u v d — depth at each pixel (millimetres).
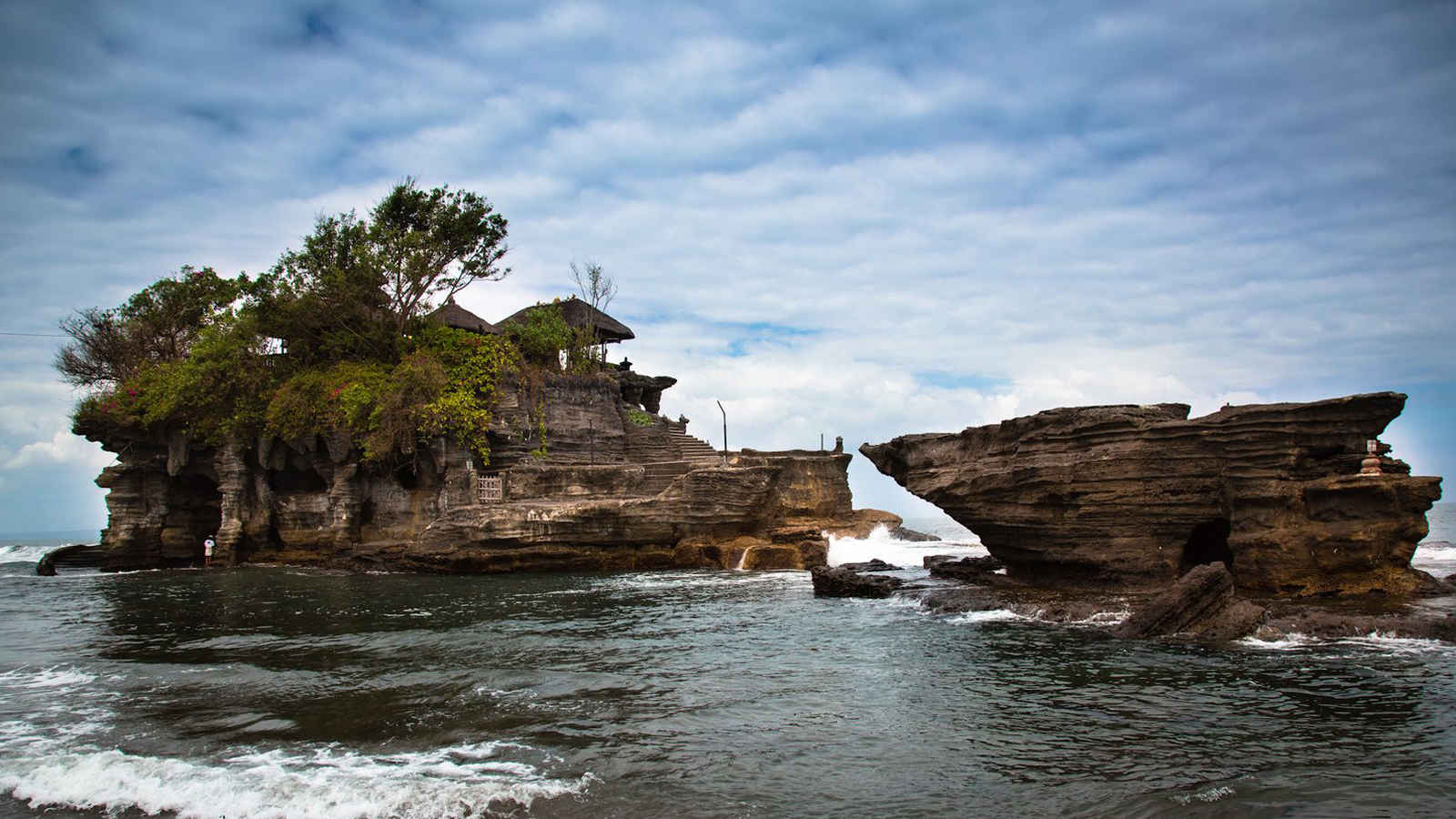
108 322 54219
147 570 47469
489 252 53406
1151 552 25531
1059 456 27047
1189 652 18062
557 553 39531
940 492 30453
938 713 14164
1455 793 10297
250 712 14844
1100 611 22547
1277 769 11172
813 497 51031
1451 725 12680
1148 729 12961
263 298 50031
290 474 50938
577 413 51906
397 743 12961
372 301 50750
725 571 38531
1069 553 26984
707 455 53219
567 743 12781
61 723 14391
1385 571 22188
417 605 28469
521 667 17984
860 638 20828
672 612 25922
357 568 42281
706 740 12914
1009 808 10219
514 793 10859
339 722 14125
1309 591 22328
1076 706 14305
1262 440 23859
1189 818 9844
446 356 47812
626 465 45750
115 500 49094
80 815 10680
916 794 10719
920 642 20062
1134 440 25906
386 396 43625
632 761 12000
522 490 42750
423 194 52094
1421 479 22016
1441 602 21000
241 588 35531
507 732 13406
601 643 20609
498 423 46281
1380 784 10617
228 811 10555
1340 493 22734
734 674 17109
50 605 30703
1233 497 24125
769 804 10484
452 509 40906
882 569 36500
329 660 19156
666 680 16703
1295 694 14539
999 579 30375
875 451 34250
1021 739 12703
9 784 11633
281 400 45344
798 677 16797
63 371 52719
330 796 10844
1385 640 18547
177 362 49469
